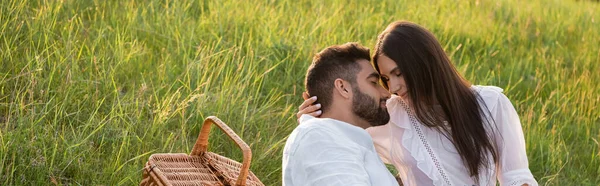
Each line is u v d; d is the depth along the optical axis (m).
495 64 6.69
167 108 4.12
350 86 2.82
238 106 4.52
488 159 3.01
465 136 2.96
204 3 6.28
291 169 2.69
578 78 6.53
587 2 10.77
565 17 8.91
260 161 4.16
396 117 3.12
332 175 2.58
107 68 4.63
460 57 6.70
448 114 2.97
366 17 6.92
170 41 5.25
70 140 3.91
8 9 4.85
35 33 4.76
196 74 4.78
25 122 3.88
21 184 3.50
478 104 3.01
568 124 5.78
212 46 5.11
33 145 3.71
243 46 5.55
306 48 5.62
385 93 2.87
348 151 2.66
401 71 2.91
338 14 6.76
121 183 3.61
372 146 2.82
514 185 2.96
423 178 3.11
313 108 2.88
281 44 5.61
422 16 7.49
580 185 5.01
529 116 5.30
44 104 4.08
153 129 4.04
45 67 4.47
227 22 5.82
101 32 5.05
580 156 5.39
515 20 7.98
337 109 2.85
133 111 4.26
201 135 3.03
